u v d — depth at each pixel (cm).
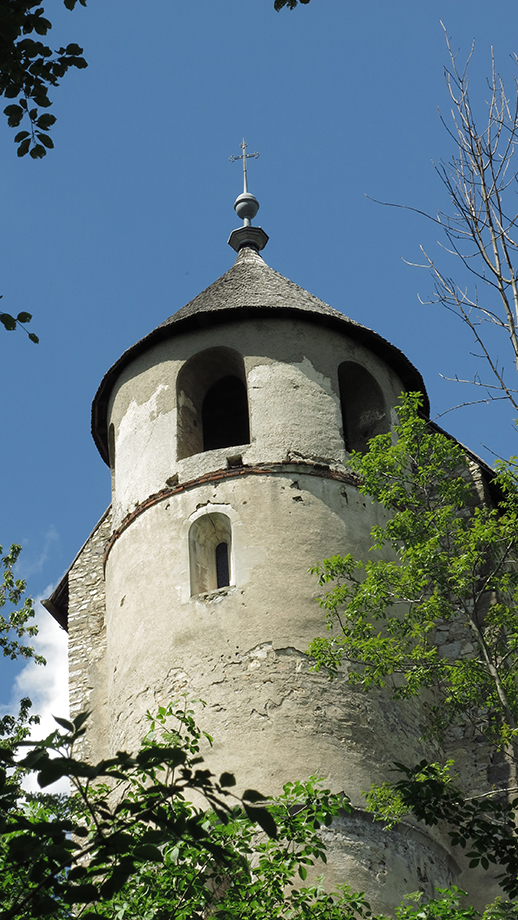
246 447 2017
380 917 1369
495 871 1798
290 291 2262
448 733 1958
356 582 1889
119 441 2175
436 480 2011
